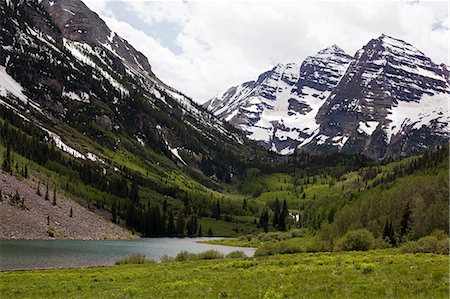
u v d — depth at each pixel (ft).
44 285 162.61
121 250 452.76
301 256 219.82
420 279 113.80
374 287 104.68
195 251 467.93
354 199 620.49
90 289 145.79
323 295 100.07
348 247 271.28
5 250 391.24
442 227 367.45
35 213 583.58
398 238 385.50
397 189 480.64
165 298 110.32
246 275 142.41
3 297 139.13
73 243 510.17
